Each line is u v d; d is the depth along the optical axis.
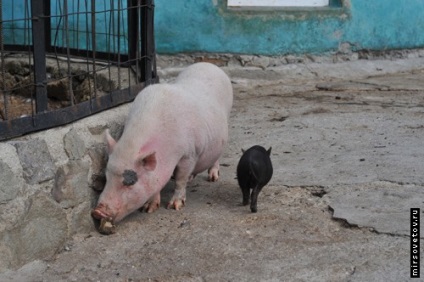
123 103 5.55
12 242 4.78
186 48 8.27
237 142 6.50
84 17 7.54
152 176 5.12
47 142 4.99
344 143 6.38
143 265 4.85
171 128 5.19
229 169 6.01
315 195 5.53
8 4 7.31
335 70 8.84
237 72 8.38
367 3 9.09
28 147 4.89
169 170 5.19
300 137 6.55
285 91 8.12
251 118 7.12
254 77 8.38
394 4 9.30
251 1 8.67
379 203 5.36
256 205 5.31
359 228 5.12
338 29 8.93
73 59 6.46
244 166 5.29
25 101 6.44
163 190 5.70
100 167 5.26
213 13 8.29
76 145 5.13
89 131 5.24
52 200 4.98
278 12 8.55
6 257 4.75
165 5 8.13
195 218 5.28
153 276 4.77
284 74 8.55
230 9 8.35
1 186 4.73
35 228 4.89
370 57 9.25
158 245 5.01
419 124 6.79
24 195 4.84
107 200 5.06
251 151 5.33
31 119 4.95
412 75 9.09
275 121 7.00
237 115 7.23
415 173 5.72
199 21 8.27
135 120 5.16
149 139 5.12
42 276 4.77
